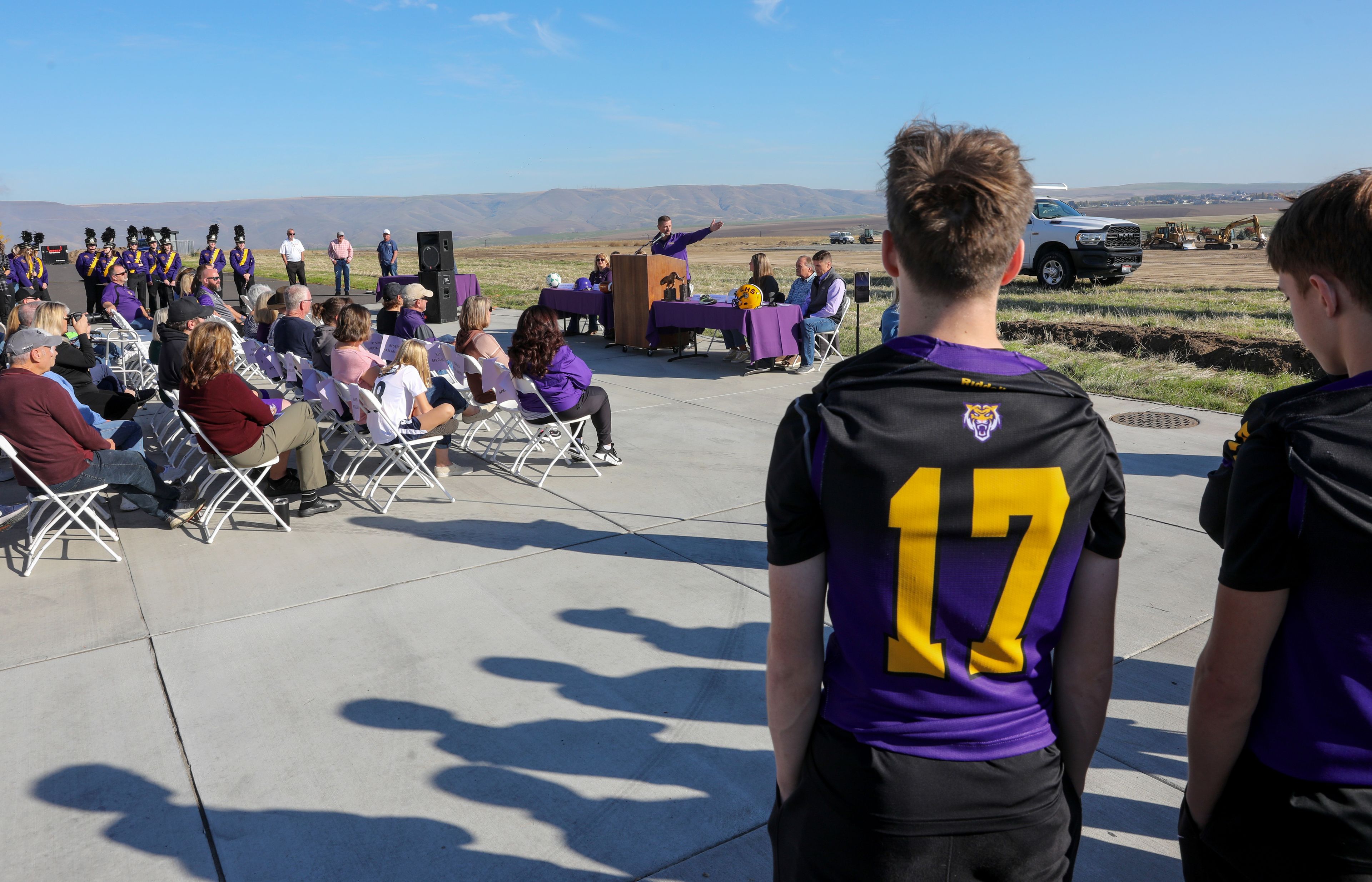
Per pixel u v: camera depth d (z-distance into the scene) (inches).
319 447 206.1
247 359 332.2
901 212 44.6
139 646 141.6
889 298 650.2
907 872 44.3
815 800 46.7
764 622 148.9
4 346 282.0
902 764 43.8
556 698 125.1
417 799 103.4
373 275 1117.1
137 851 95.2
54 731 118.0
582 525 197.2
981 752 43.8
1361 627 42.2
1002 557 42.6
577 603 156.5
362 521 201.8
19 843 96.6
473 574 169.6
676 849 95.2
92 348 290.5
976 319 44.8
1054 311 555.8
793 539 45.1
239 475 191.0
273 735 116.6
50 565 176.6
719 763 110.3
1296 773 44.9
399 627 147.6
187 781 107.1
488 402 257.0
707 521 198.8
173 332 257.3
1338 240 42.9
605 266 511.8
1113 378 346.3
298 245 790.5
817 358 403.2
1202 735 48.2
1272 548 42.9
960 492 41.8
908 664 43.9
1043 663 46.3
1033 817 44.6
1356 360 44.1
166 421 299.3
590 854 94.4
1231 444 52.7
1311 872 45.1
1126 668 131.3
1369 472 40.6
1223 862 50.6
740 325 370.6
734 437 274.2
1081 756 48.6
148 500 193.6
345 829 98.3
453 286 617.6
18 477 174.4
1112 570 46.0
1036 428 42.3
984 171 42.9
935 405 42.5
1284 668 45.0
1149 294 671.1
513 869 92.3
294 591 162.9
